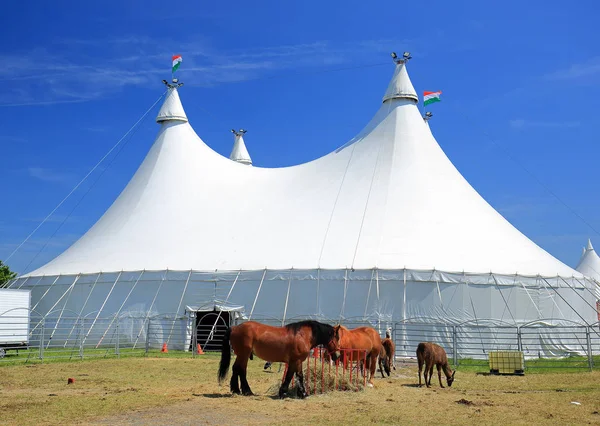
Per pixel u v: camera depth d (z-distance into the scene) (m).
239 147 63.97
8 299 30.09
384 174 37.44
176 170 41.94
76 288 35.56
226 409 14.55
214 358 29.03
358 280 31.42
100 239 39.22
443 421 13.49
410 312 30.77
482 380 21.89
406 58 42.03
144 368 24.22
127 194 42.34
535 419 13.84
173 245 36.69
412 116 40.38
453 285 31.09
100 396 16.44
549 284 32.38
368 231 34.19
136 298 34.22
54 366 24.92
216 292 33.28
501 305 31.25
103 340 33.91
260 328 16.58
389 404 15.81
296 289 32.19
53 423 12.78
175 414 13.84
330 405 15.46
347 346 19.11
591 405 15.83
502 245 34.50
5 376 21.34
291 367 16.47
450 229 34.44
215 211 38.97
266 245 35.00
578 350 31.88
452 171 39.19
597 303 35.94
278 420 13.39
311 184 39.09
